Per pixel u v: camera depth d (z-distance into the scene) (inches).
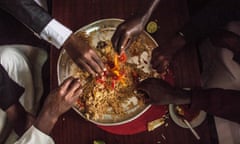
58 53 65.1
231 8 64.1
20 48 75.5
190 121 61.9
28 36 75.4
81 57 58.1
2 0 60.3
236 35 70.1
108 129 61.5
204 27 64.4
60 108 55.6
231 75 71.1
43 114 55.9
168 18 66.5
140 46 64.7
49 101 55.7
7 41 74.7
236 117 62.3
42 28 59.5
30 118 68.4
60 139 61.6
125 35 59.1
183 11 66.8
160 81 60.8
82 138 61.6
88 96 61.6
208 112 62.3
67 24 66.8
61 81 62.8
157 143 61.3
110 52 63.6
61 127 61.9
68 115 62.4
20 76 72.0
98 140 61.0
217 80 71.9
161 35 65.7
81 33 65.1
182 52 65.0
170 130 61.7
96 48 64.5
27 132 57.0
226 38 70.1
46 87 78.4
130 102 62.1
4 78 67.6
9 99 67.7
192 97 60.7
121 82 62.7
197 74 64.2
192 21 64.3
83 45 58.4
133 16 60.4
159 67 63.5
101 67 58.6
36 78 76.9
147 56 64.5
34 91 75.4
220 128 69.6
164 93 60.0
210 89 62.2
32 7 59.6
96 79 61.9
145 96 62.2
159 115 62.4
